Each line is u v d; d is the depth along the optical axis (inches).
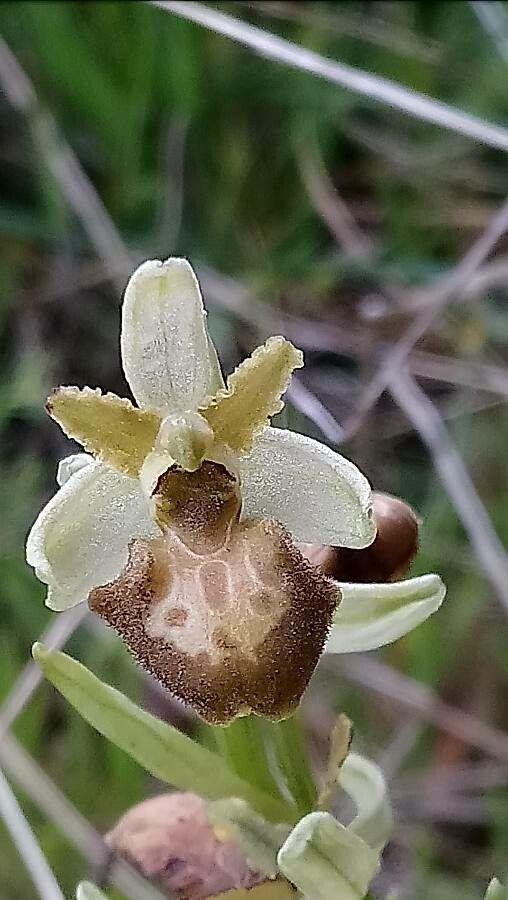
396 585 2.5
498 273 4.4
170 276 2.4
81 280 5.0
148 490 2.4
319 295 5.0
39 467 4.5
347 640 2.5
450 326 4.8
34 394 4.5
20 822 3.2
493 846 4.2
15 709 3.6
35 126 4.8
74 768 4.0
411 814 4.3
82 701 2.4
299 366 2.5
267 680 2.2
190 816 2.6
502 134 3.8
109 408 2.4
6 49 4.8
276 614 2.3
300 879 2.3
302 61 4.0
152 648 2.3
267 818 2.4
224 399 2.5
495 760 4.4
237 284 4.8
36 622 4.2
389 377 4.0
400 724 4.4
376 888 4.1
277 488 2.5
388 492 4.7
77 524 2.4
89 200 4.8
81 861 3.8
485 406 4.6
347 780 2.7
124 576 2.4
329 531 2.4
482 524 3.9
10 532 4.3
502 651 4.5
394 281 5.0
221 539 2.4
